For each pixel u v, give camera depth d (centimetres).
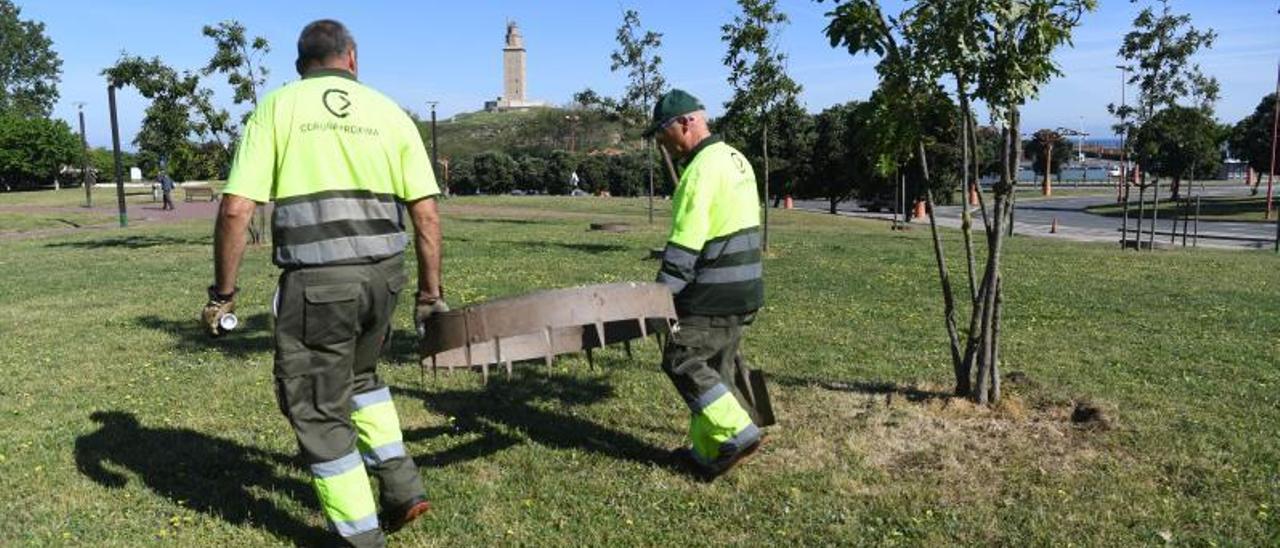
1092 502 447
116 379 697
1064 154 9088
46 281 1309
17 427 575
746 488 469
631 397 636
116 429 570
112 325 928
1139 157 2247
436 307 421
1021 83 544
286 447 537
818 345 810
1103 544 404
